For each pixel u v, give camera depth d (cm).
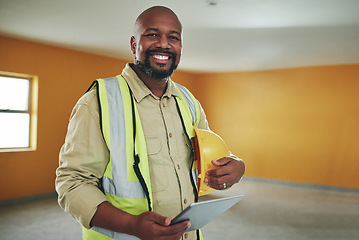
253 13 411
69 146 100
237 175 116
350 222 493
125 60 729
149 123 110
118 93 107
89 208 91
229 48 603
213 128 906
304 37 521
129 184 101
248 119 860
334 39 530
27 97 590
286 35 511
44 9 404
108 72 696
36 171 588
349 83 749
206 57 686
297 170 799
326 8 389
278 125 823
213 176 113
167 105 117
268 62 736
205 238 414
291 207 582
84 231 109
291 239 414
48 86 598
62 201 96
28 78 589
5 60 540
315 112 782
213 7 390
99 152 100
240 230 447
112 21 450
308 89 789
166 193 106
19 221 461
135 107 107
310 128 787
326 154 770
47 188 602
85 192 93
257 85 849
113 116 103
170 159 110
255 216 519
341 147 755
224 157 118
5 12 416
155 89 115
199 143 116
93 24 465
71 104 631
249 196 668
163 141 111
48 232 417
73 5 389
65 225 446
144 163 102
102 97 103
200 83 922
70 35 527
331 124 766
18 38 549
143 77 114
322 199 654
